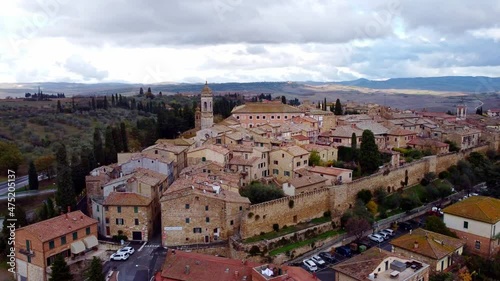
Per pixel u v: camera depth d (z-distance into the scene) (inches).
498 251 3668.8
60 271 3235.7
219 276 2881.4
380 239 4237.2
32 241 3523.6
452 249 3297.2
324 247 4106.8
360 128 6791.3
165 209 3905.0
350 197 4790.8
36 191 5639.8
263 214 4028.1
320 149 5753.0
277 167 5319.9
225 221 3914.9
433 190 5388.8
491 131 7706.7
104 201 4168.3
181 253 3243.1
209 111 7298.2
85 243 3747.5
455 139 6993.1
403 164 5723.4
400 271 2746.1
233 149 5433.1
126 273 3336.6
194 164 5167.3
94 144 6235.2
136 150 7042.3
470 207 3912.4
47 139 7829.7
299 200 4335.6
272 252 3818.9
